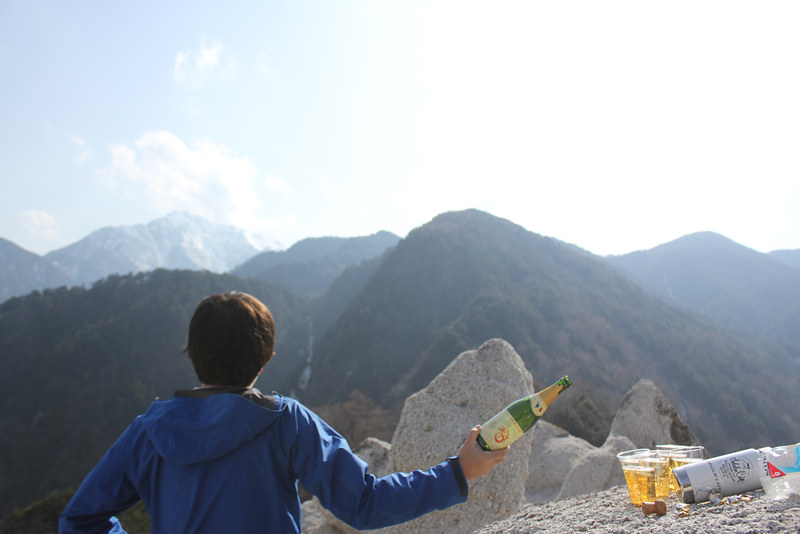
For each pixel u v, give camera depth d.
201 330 1.60
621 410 7.57
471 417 4.57
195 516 1.43
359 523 1.53
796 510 1.93
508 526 3.08
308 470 1.55
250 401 1.48
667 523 2.19
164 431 1.47
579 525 2.58
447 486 1.59
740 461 2.41
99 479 1.55
